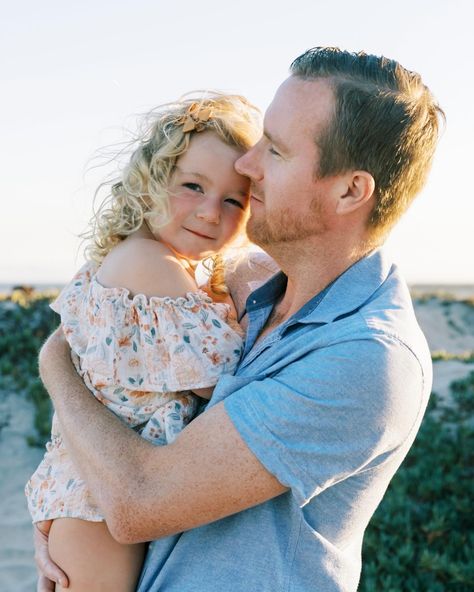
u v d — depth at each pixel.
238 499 2.07
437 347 27.67
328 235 2.32
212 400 2.21
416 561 6.41
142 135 2.67
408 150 2.29
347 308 2.23
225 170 2.51
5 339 10.73
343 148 2.23
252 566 2.11
